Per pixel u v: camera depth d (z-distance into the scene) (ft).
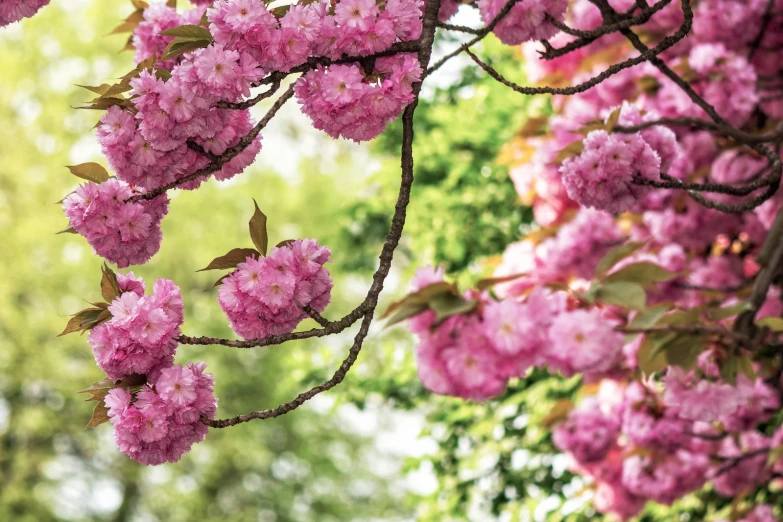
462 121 31.60
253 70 7.43
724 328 11.98
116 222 7.81
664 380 12.92
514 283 17.01
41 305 63.87
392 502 72.90
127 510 69.67
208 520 69.82
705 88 15.57
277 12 7.66
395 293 45.44
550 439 25.91
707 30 16.02
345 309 68.13
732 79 15.33
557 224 17.79
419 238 33.04
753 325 12.37
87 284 61.87
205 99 7.48
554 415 19.01
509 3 8.73
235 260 7.91
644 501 18.86
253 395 67.00
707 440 17.84
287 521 71.97
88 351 63.31
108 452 67.67
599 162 10.34
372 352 46.39
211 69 7.32
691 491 18.04
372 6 7.67
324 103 7.72
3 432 64.75
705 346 12.21
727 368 12.32
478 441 27.78
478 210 31.35
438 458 27.76
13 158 63.10
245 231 66.90
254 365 66.90
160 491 68.39
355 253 37.76
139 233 7.91
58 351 62.54
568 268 16.70
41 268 61.98
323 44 7.75
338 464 72.49
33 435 67.05
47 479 67.72
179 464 67.92
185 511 69.87
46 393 65.98
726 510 21.75
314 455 71.82
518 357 11.87
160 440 7.49
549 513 24.64
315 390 7.50
